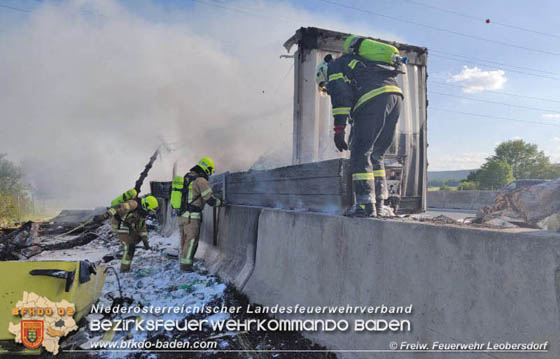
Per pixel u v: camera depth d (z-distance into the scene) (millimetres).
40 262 2645
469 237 1707
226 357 2586
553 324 1336
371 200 2617
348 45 2840
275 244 3578
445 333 1771
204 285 4297
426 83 4129
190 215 4988
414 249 2020
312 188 3293
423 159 4000
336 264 2676
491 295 1581
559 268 1332
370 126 2639
